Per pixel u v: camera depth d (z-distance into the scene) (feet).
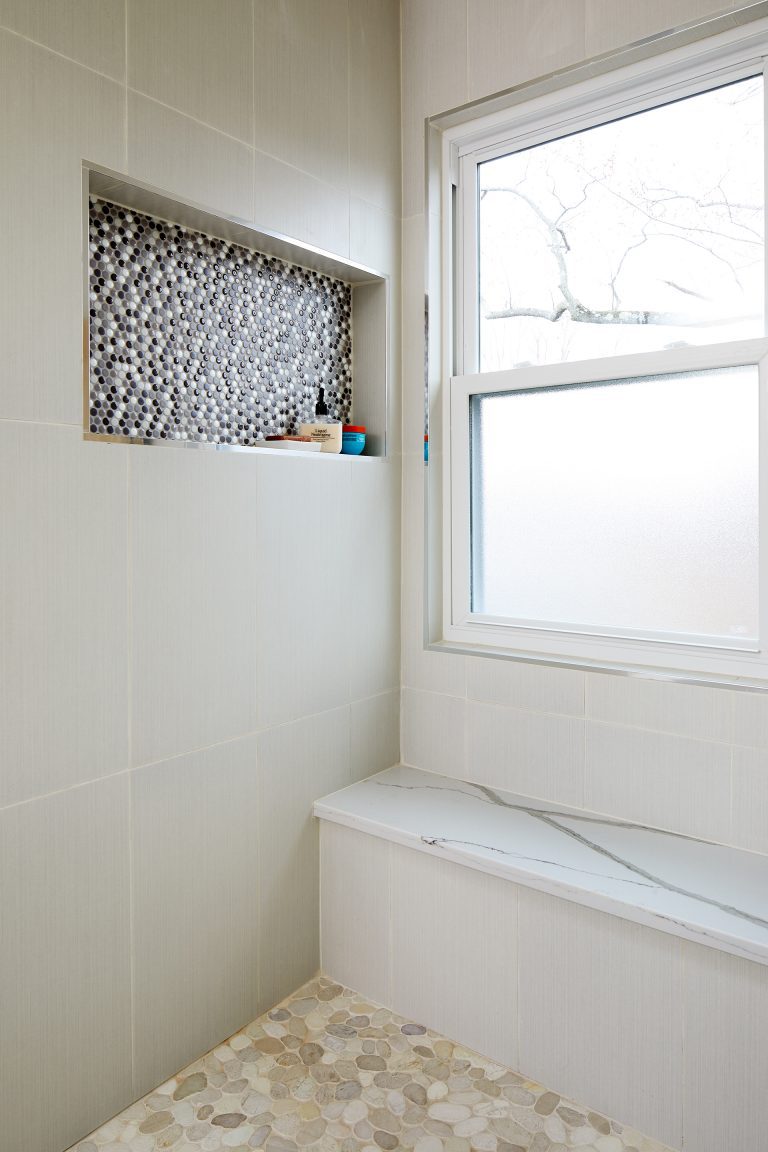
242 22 5.54
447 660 6.85
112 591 4.83
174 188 5.11
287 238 5.91
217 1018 5.62
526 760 6.45
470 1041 5.59
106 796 4.85
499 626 6.78
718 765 5.56
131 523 4.92
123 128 4.80
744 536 5.63
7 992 4.41
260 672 5.82
